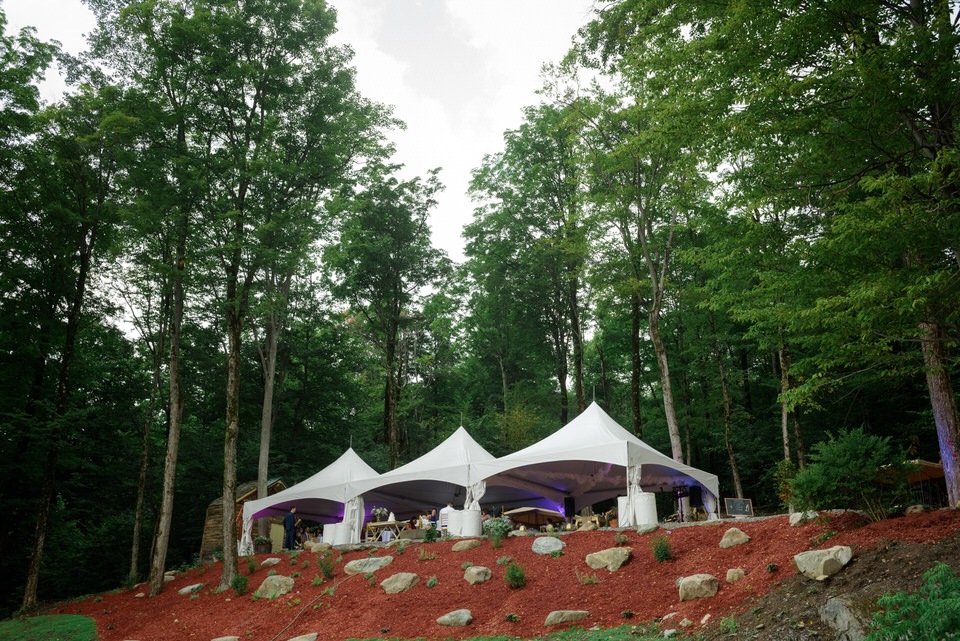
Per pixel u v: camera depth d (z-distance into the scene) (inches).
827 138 404.8
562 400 1453.0
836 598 313.7
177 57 832.9
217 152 824.9
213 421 1360.7
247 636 532.1
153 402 1028.5
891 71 338.3
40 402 895.7
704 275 1162.0
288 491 899.4
